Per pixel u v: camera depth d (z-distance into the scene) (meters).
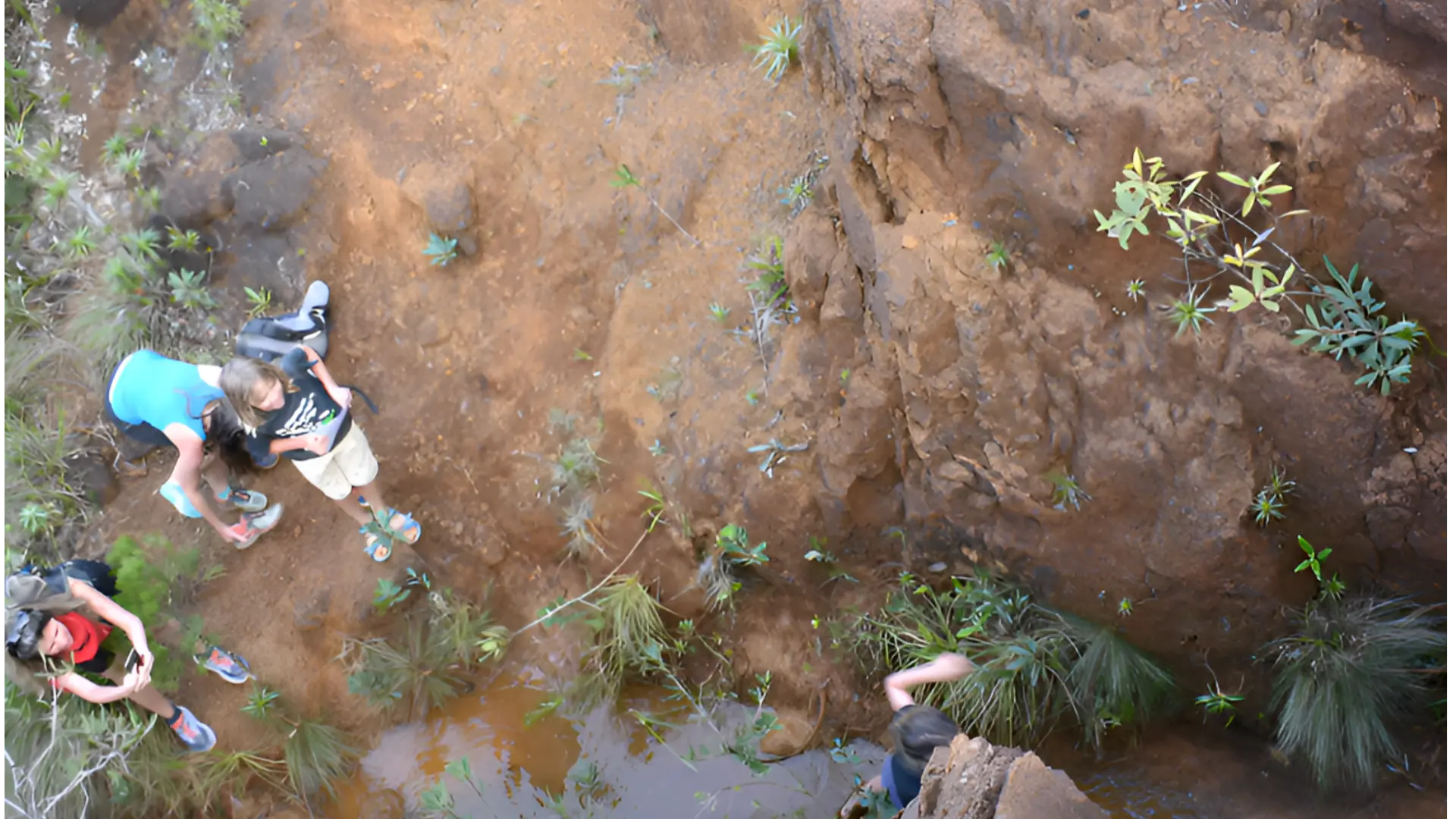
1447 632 3.94
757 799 5.02
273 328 5.58
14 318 5.73
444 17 5.96
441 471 5.68
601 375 5.51
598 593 5.52
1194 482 4.06
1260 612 4.20
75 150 5.94
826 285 4.87
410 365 5.71
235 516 5.59
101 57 6.00
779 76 5.47
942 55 4.01
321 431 5.02
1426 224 3.53
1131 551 4.28
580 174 5.69
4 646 4.96
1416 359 3.71
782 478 4.98
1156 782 4.48
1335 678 4.09
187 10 5.94
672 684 5.43
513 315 5.66
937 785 3.29
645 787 5.16
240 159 5.79
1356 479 3.86
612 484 5.43
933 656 4.79
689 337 5.33
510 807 5.17
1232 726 4.50
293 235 5.75
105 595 4.96
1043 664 4.62
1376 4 3.51
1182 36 3.81
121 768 4.91
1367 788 4.10
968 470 4.47
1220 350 3.94
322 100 5.82
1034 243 4.18
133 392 5.00
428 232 5.70
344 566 5.57
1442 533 3.79
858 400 4.71
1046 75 3.95
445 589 5.66
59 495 5.56
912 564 4.94
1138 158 3.77
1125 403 4.14
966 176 4.21
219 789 5.13
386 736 5.46
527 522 5.62
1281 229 3.76
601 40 5.87
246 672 5.32
